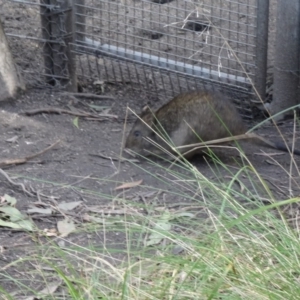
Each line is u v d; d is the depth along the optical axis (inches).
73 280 163.5
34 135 269.1
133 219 193.8
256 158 263.1
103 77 338.0
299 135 283.4
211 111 255.4
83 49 330.0
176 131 258.8
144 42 356.8
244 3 354.3
